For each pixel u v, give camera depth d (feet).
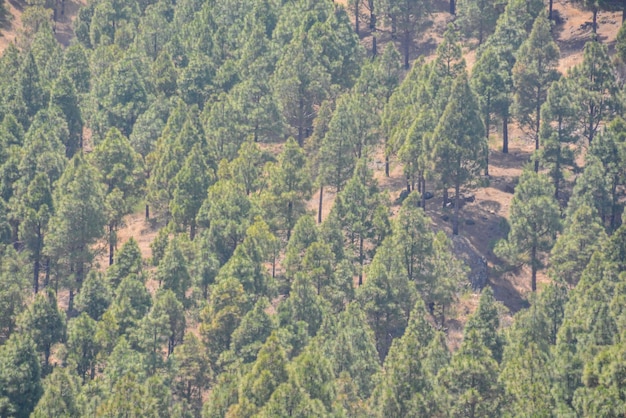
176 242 482.69
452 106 552.41
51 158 576.20
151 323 446.60
